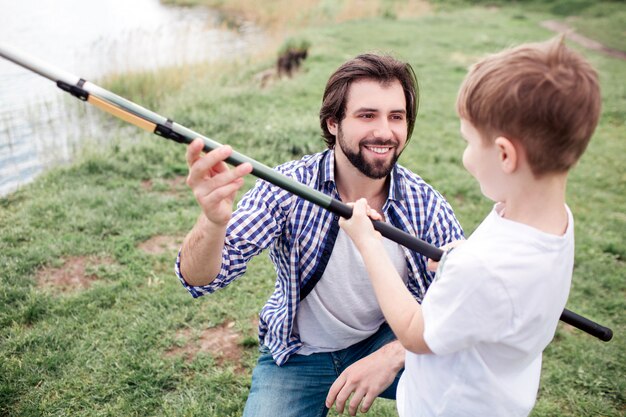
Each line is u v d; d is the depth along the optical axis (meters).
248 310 3.46
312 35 12.85
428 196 1.98
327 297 1.95
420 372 1.47
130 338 3.12
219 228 1.51
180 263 1.67
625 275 4.18
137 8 16.66
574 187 5.92
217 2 18.31
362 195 1.93
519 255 1.22
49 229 4.23
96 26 13.05
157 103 7.79
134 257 3.93
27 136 6.59
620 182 6.12
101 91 1.34
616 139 7.61
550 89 1.13
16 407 2.68
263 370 2.05
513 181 1.24
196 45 11.88
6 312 3.30
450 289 1.26
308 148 5.95
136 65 9.24
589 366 3.17
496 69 1.20
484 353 1.34
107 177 5.20
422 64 10.98
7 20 12.74
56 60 9.51
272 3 17.84
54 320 3.26
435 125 7.39
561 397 2.97
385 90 1.75
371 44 12.50
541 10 20.02
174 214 4.55
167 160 5.50
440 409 1.42
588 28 16.67
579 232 4.84
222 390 2.84
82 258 3.91
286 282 1.96
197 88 8.14
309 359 2.02
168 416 2.67
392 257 1.94
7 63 9.48
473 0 21.62
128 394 2.76
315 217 1.87
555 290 1.28
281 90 8.33
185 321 3.35
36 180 5.17
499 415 1.39
